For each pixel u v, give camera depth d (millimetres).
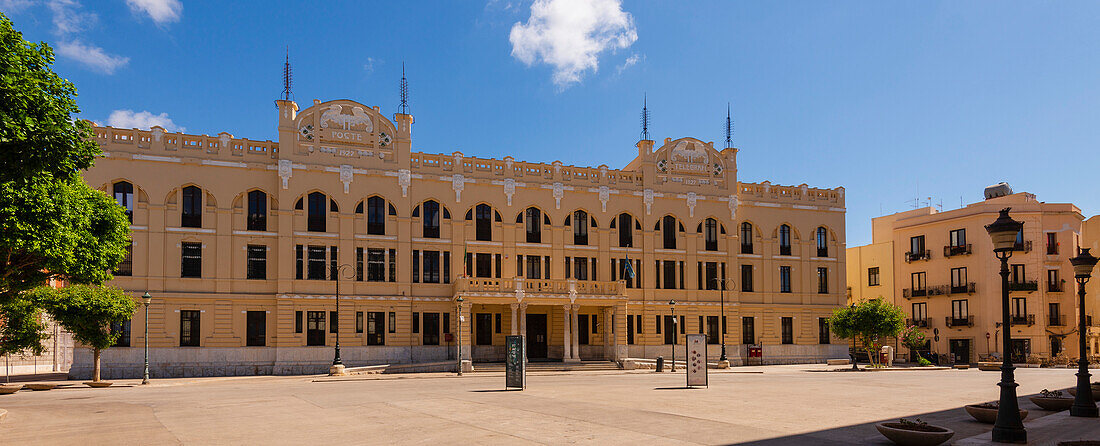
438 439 16672
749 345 64250
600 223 61344
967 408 20297
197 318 51406
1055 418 20000
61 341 59312
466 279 54344
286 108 54094
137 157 50844
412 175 56812
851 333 61281
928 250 79250
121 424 20312
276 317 52562
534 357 59250
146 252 50531
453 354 55969
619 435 17109
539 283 56125
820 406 24547
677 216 63594
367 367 49875
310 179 54156
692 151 65000
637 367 55438
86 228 24656
